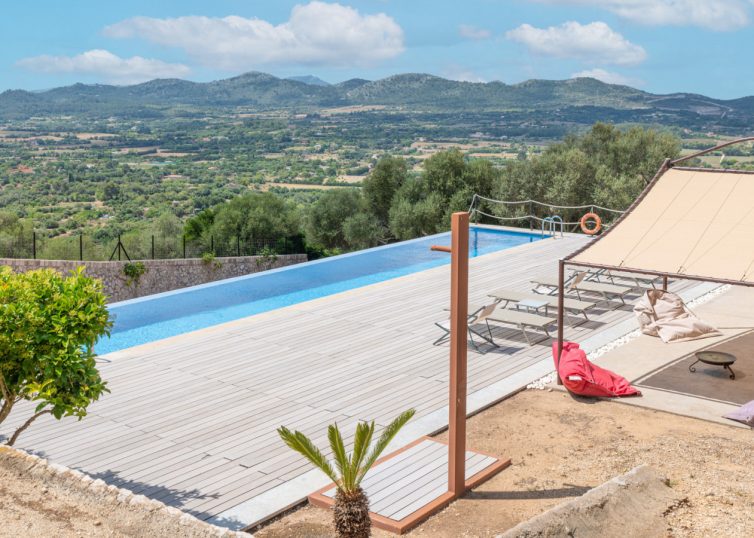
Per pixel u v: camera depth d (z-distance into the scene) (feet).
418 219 120.88
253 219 119.85
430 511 20.35
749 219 29.27
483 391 29.96
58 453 23.90
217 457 23.67
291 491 21.34
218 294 54.65
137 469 22.76
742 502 21.08
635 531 19.42
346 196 140.46
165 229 126.00
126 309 50.29
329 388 30.17
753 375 31.99
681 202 31.68
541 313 42.50
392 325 39.75
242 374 31.94
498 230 76.28
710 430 26.40
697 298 46.21
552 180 112.57
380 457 23.67
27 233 108.37
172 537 16.30
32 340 19.36
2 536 15.99
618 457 24.16
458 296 20.72
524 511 20.61
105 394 29.50
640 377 31.89
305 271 62.39
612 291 43.29
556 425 26.89
